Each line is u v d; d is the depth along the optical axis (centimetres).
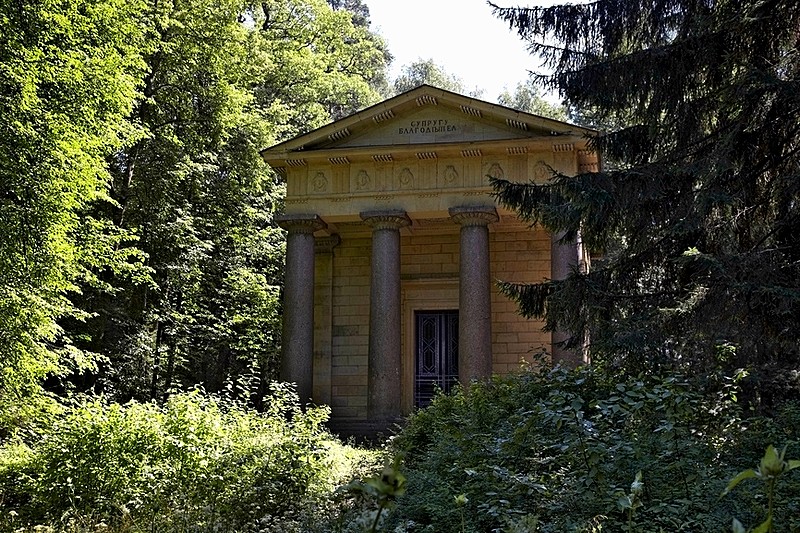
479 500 955
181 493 1458
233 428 1706
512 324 3083
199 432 1612
